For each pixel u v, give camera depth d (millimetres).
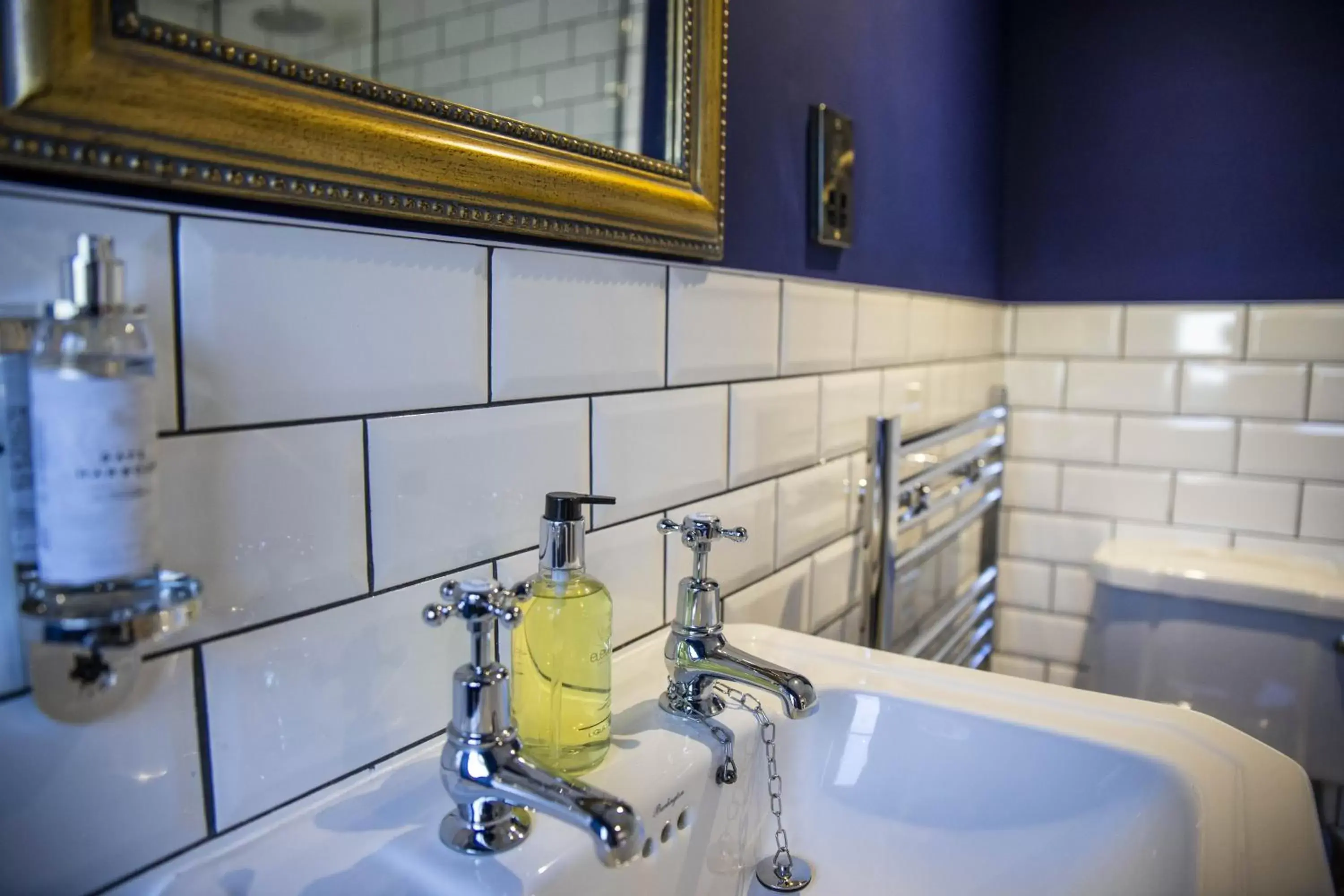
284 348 448
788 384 950
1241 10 1508
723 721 625
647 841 526
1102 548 1559
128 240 384
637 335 706
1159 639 1436
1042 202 1693
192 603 369
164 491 403
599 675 548
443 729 557
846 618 1122
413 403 519
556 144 600
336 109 448
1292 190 1494
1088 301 1663
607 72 681
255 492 441
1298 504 1503
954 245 1479
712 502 823
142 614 349
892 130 1208
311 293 458
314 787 483
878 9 1150
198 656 424
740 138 854
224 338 422
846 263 1089
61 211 363
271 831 461
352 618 494
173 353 402
